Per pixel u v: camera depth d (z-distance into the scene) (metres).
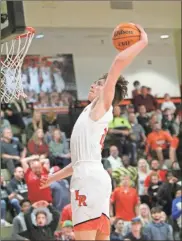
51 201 8.32
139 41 2.98
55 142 10.46
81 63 14.58
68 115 12.89
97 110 3.01
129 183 8.82
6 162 9.34
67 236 7.54
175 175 10.43
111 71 2.92
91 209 3.01
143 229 8.14
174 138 11.77
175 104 15.30
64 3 12.94
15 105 11.52
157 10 13.76
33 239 7.55
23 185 8.70
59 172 3.46
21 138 11.16
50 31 13.31
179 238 8.59
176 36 14.97
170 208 9.35
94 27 13.19
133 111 12.55
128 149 10.97
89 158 3.04
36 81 13.95
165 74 15.48
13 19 3.46
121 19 13.41
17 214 8.36
